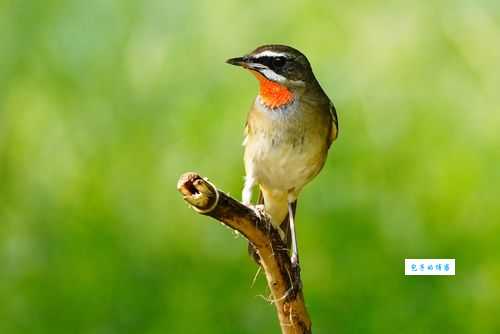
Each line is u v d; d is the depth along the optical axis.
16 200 14.94
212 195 9.38
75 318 14.46
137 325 14.33
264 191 11.66
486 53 15.03
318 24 15.20
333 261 14.43
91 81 15.02
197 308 14.30
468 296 14.23
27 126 15.00
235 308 14.28
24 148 15.02
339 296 14.23
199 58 15.02
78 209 14.87
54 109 15.00
